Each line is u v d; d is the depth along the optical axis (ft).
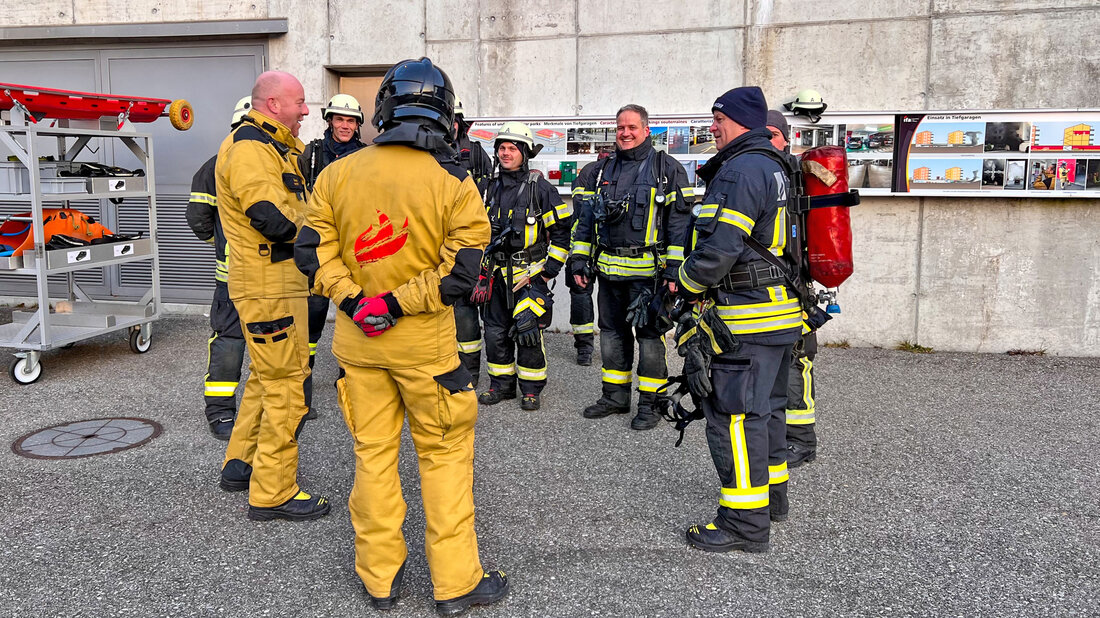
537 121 24.09
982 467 14.01
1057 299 22.00
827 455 14.61
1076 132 20.98
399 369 8.75
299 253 8.88
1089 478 13.51
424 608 9.46
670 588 9.93
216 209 14.88
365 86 26.27
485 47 24.52
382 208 8.52
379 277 8.65
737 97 10.71
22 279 28.14
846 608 9.50
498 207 17.20
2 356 21.42
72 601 9.58
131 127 21.45
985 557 10.76
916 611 9.44
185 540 11.14
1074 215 21.61
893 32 21.97
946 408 17.43
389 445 9.22
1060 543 11.18
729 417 10.75
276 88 11.63
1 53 27.25
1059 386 19.12
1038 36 21.17
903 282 22.79
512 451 14.76
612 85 23.91
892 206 22.53
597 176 16.81
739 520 10.76
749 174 10.18
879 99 22.27
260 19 25.36
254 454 12.69
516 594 9.77
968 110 21.48
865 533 11.47
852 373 20.31
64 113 19.29
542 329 17.19
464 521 9.24
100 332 20.27
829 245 10.90
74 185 19.63
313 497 11.96
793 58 22.65
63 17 26.40
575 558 10.69
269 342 11.18
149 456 14.33
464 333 18.06
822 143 22.47
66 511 12.05
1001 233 22.06
